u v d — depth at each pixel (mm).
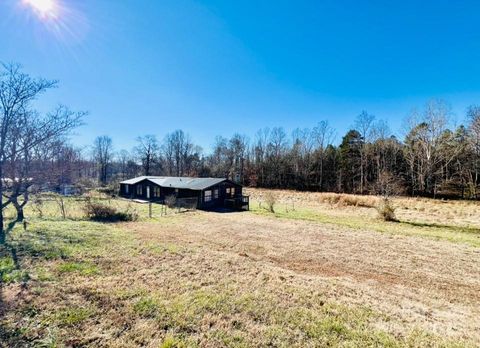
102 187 40312
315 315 4801
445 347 4012
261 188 47844
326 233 13578
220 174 54750
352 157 44938
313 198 31219
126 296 5184
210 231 13336
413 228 15367
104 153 56500
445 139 36594
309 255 9789
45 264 6773
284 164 50344
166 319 4426
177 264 7359
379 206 18922
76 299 4965
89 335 3910
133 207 22969
